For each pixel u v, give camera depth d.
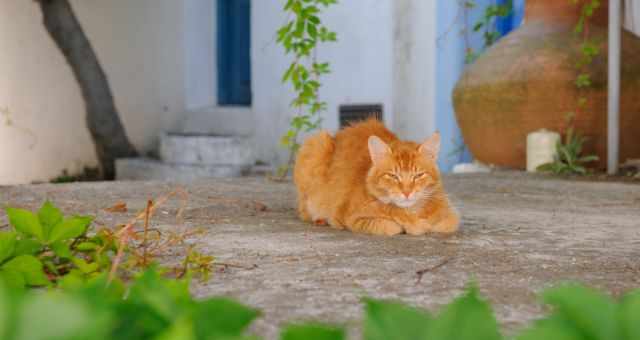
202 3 11.09
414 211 3.57
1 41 8.81
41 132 9.36
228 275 2.53
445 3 8.59
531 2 7.76
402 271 2.62
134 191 5.61
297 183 4.13
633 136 7.25
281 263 2.77
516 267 2.73
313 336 0.78
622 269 2.73
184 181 6.51
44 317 0.68
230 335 0.93
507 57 7.50
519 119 7.44
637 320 0.73
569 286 0.81
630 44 7.30
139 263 2.36
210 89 11.27
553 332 0.75
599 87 7.20
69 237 2.21
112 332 0.97
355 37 9.45
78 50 9.67
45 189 5.72
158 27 10.66
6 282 2.01
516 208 4.71
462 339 0.77
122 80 10.24
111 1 10.07
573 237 3.50
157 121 10.77
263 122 10.24
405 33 9.05
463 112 7.91
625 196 5.41
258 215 4.30
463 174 7.20
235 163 9.76
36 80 9.28
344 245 3.22
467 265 2.76
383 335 0.78
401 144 3.79
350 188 3.73
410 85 9.05
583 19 7.32
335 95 9.67
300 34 6.39
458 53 8.66
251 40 10.35
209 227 3.77
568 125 7.34
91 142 10.07
